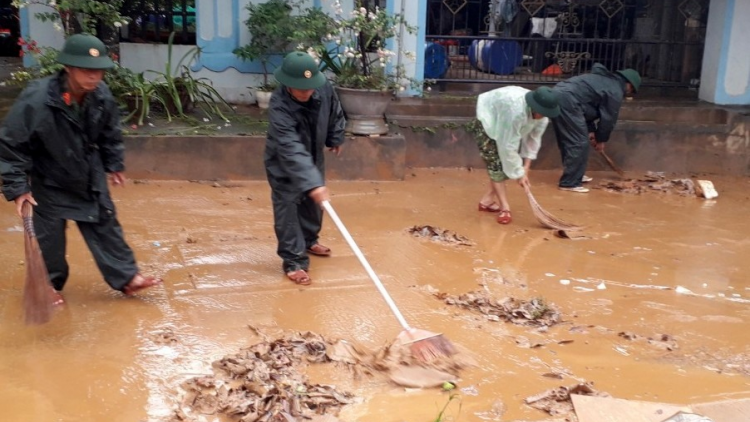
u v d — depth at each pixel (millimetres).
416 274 5891
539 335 4910
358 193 8203
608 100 8562
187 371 4250
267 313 5051
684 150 9766
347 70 8969
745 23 10359
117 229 4977
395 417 3877
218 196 7801
